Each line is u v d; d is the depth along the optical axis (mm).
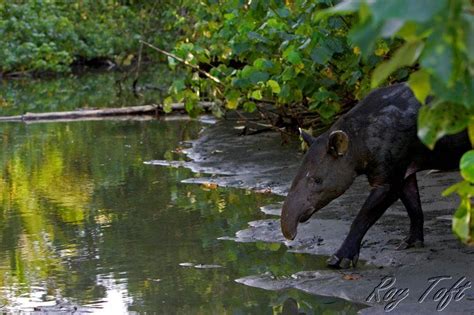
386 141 8773
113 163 15734
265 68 13305
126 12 37375
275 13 12836
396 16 2457
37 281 8984
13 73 34719
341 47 11609
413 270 8469
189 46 15344
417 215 9242
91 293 8508
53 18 36094
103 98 25953
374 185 8891
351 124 8891
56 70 34531
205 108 20703
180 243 10234
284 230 8766
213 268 9180
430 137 3080
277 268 9008
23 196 13289
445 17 2539
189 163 15289
